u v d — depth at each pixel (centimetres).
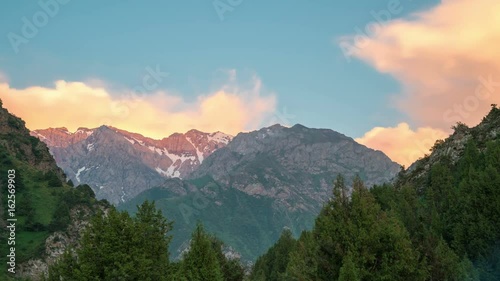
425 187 15025
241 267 7012
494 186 8788
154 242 6041
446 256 6656
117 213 5778
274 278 12169
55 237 16575
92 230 5747
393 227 5578
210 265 5259
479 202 8812
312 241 5700
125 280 5350
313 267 5541
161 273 5778
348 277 4853
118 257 5416
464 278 6831
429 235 6931
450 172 13538
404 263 5353
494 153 10988
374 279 5216
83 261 5438
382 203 11844
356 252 5303
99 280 5262
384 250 5438
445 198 11088
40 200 18925
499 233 8250
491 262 7912
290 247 12769
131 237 5672
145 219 6153
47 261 15400
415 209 10756
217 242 7038
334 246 5447
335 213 5694
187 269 5259
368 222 5528
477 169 11631
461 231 8681
